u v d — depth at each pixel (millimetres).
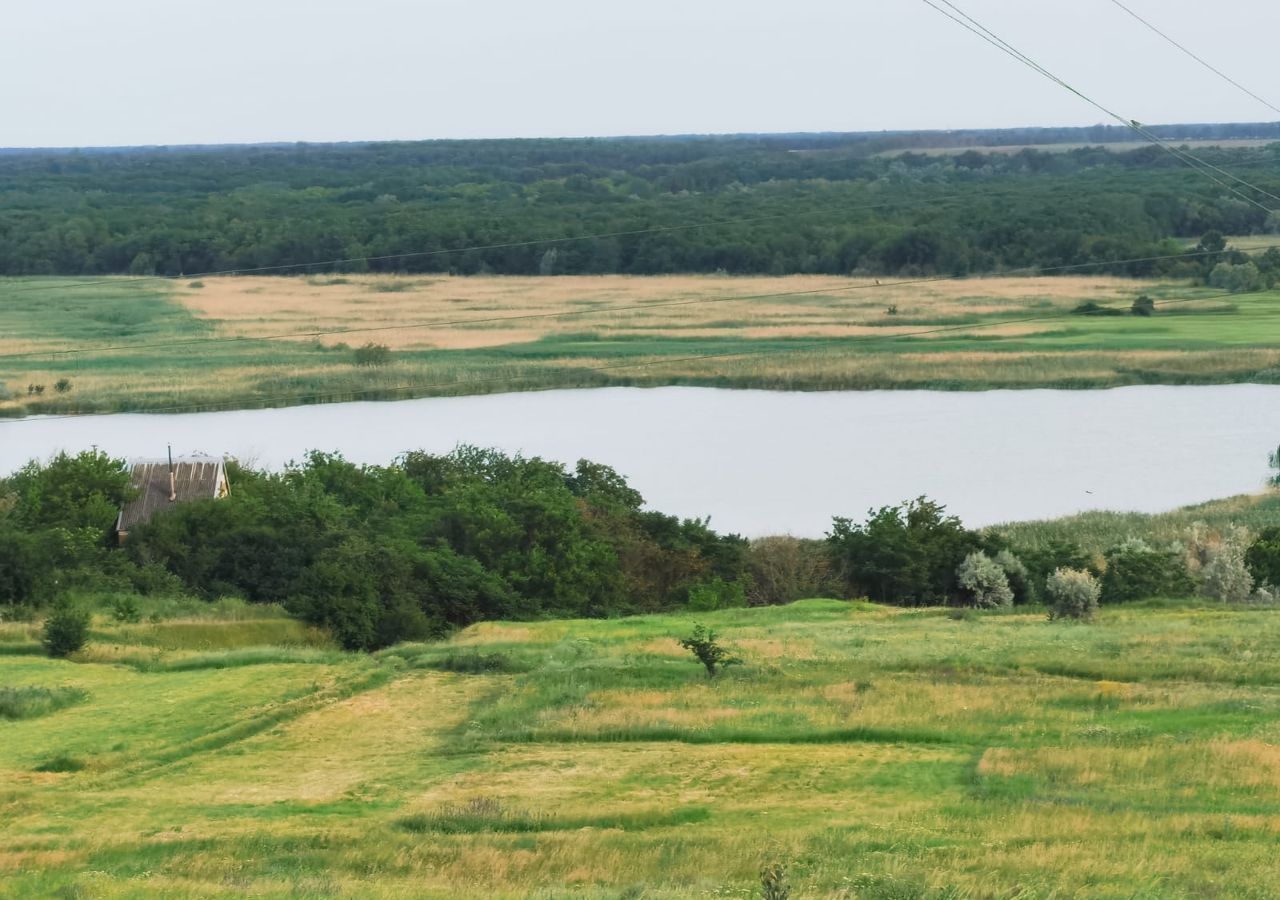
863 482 79312
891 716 33438
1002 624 49188
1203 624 47625
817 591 59844
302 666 41094
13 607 48656
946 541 60250
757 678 38281
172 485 60438
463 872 22438
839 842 23469
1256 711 33688
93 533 55250
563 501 59938
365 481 63500
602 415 98812
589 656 41906
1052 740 31281
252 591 53750
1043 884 20234
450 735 33781
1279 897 19875
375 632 49406
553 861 22875
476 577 53844
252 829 25844
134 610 46938
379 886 21359
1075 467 82438
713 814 26500
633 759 30875
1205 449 86562
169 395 100125
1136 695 35688
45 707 36031
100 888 21281
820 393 106938
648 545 60156
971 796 27219
